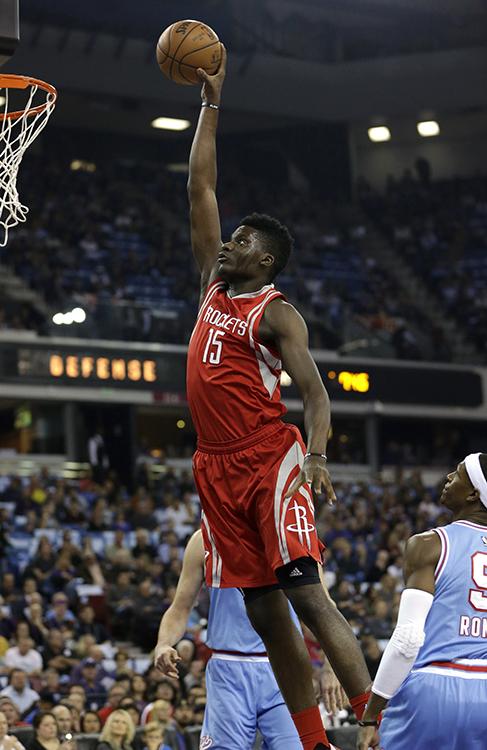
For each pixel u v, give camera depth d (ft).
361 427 111.55
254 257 16.70
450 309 128.36
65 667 52.95
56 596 59.21
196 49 18.61
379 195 142.72
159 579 68.90
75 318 98.12
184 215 132.05
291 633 16.56
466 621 16.97
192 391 16.72
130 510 81.51
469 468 17.53
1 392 95.25
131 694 45.73
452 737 16.67
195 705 42.73
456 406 112.98
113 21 123.13
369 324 115.34
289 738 23.06
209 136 18.70
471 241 136.26
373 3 133.59
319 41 137.90
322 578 17.30
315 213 135.23
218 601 23.50
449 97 136.26
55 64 122.52
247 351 16.38
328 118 136.98
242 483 16.25
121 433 100.58
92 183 127.85
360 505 89.61
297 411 105.29
